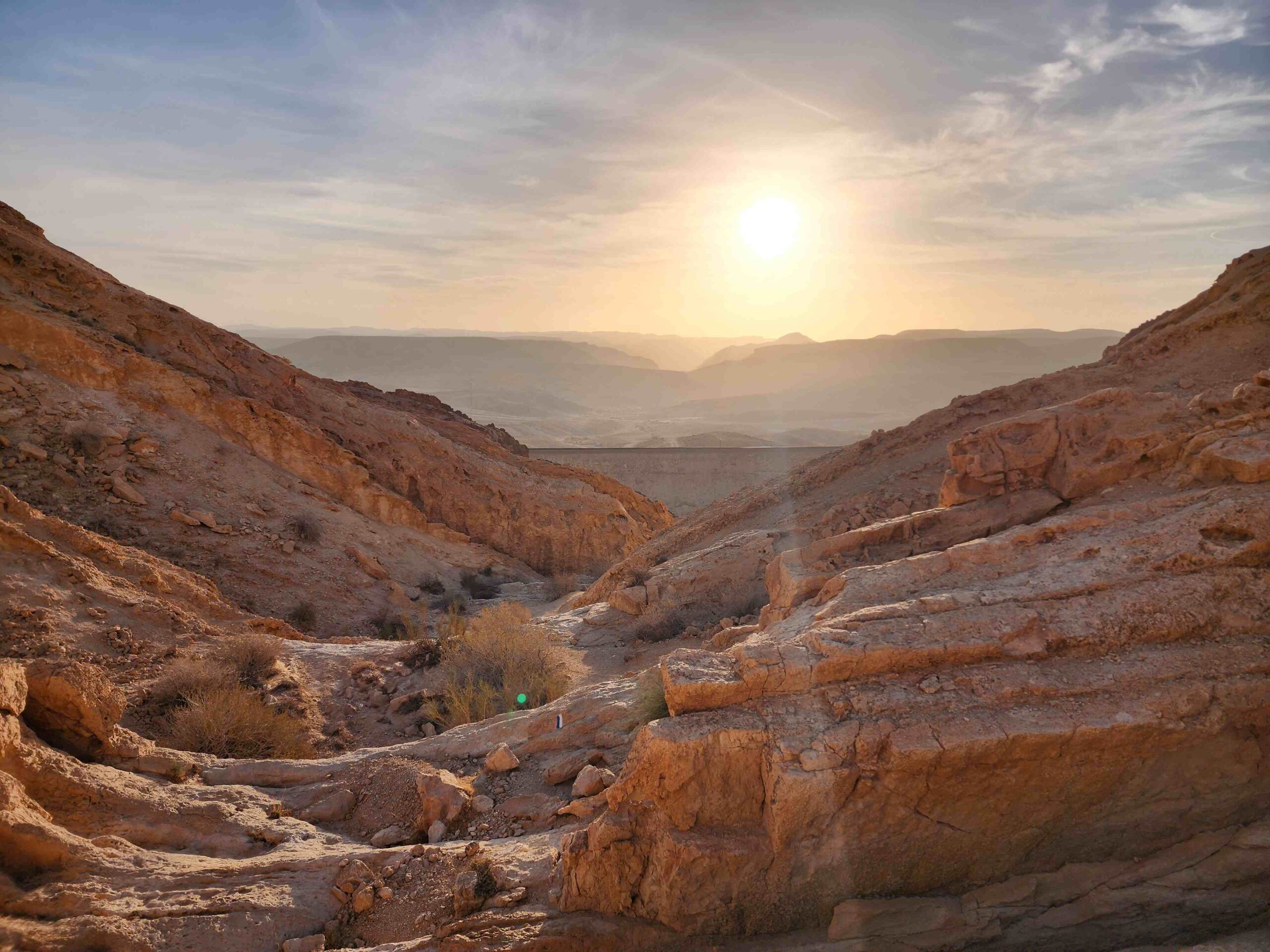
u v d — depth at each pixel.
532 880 6.36
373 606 24.17
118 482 22.67
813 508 19.66
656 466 73.12
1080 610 5.96
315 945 6.06
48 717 8.30
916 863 5.41
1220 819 5.24
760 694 5.95
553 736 9.04
